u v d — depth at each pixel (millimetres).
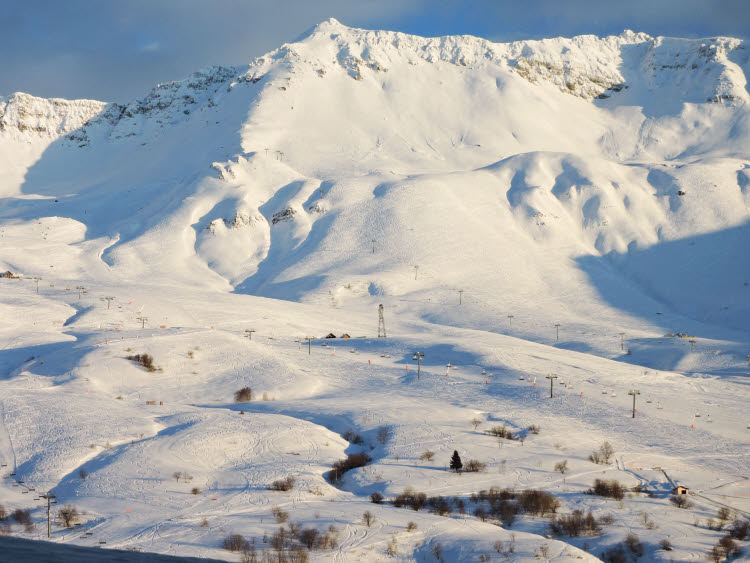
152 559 59281
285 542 181000
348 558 172875
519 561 172000
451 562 174625
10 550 57906
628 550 188000
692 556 183875
